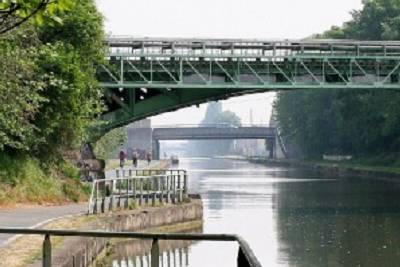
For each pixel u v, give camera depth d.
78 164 53.59
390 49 74.31
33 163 43.62
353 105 135.38
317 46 69.56
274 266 34.16
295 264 34.62
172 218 44.06
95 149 81.19
